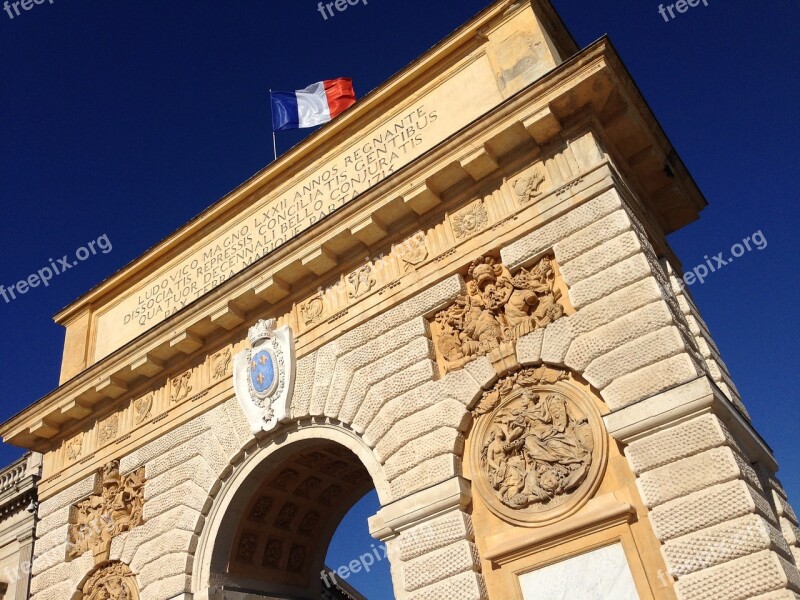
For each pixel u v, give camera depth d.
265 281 19.02
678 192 18.34
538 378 14.37
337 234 17.97
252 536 19.52
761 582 10.80
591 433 13.33
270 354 18.62
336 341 17.81
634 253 14.05
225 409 19.25
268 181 21.61
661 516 11.93
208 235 22.66
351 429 16.72
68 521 21.41
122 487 20.69
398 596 14.22
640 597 11.88
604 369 13.48
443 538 13.91
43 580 21.02
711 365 15.54
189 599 17.61
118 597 19.08
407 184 17.17
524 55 17.33
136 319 23.56
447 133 17.97
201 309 20.17
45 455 23.70
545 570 12.97
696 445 12.03
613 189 14.80
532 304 15.12
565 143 15.91
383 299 17.30
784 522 13.23
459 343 15.86
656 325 13.27
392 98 19.66
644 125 16.56
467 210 16.92
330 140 20.58
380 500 15.45
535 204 15.76
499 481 13.98
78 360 24.17
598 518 12.53
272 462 18.36
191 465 19.19
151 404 21.34
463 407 14.91
